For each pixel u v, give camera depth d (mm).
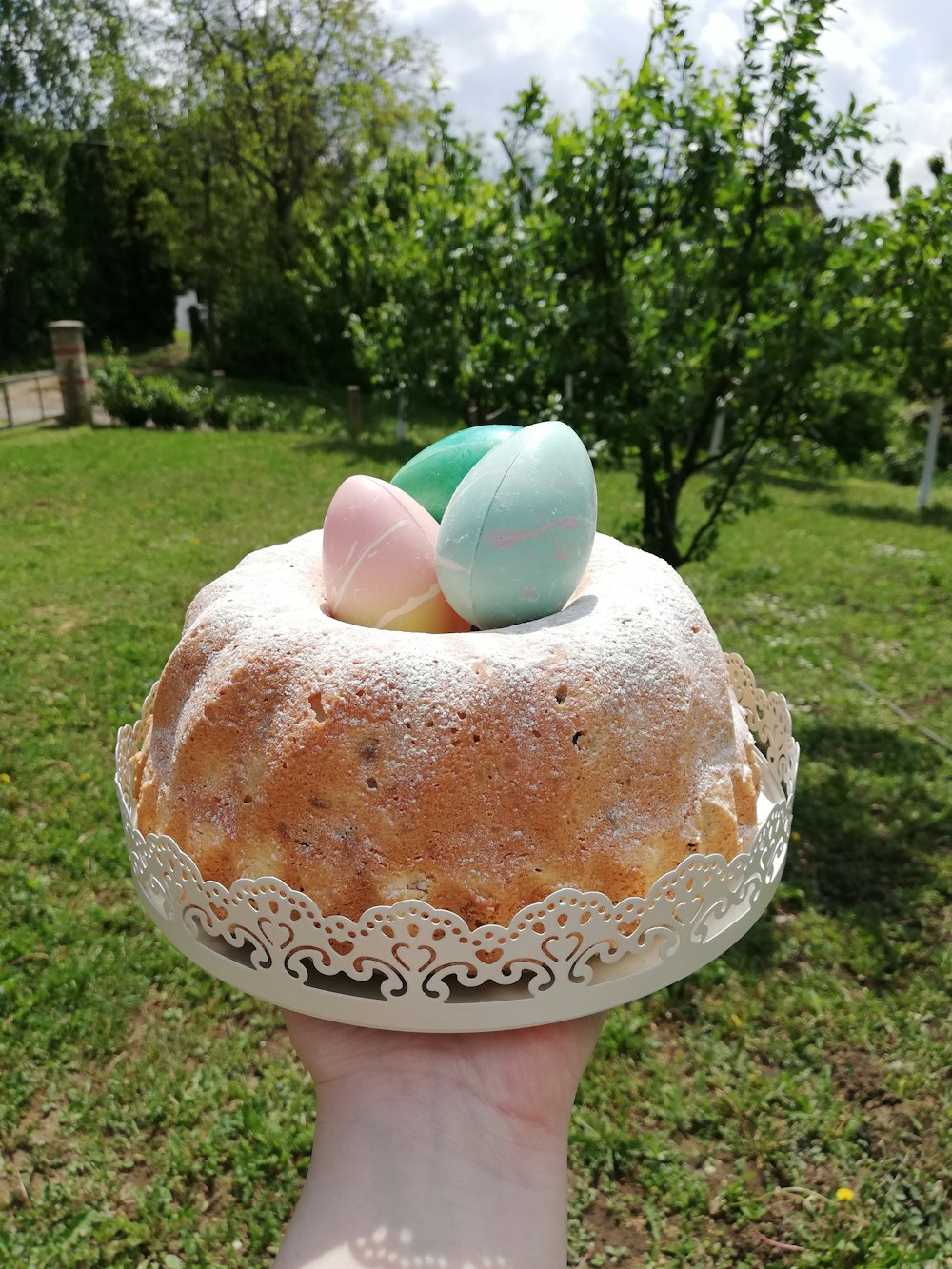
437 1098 284
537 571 306
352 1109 283
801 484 2549
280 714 292
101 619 1170
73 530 1551
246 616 322
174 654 340
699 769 321
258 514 1686
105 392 2826
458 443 384
